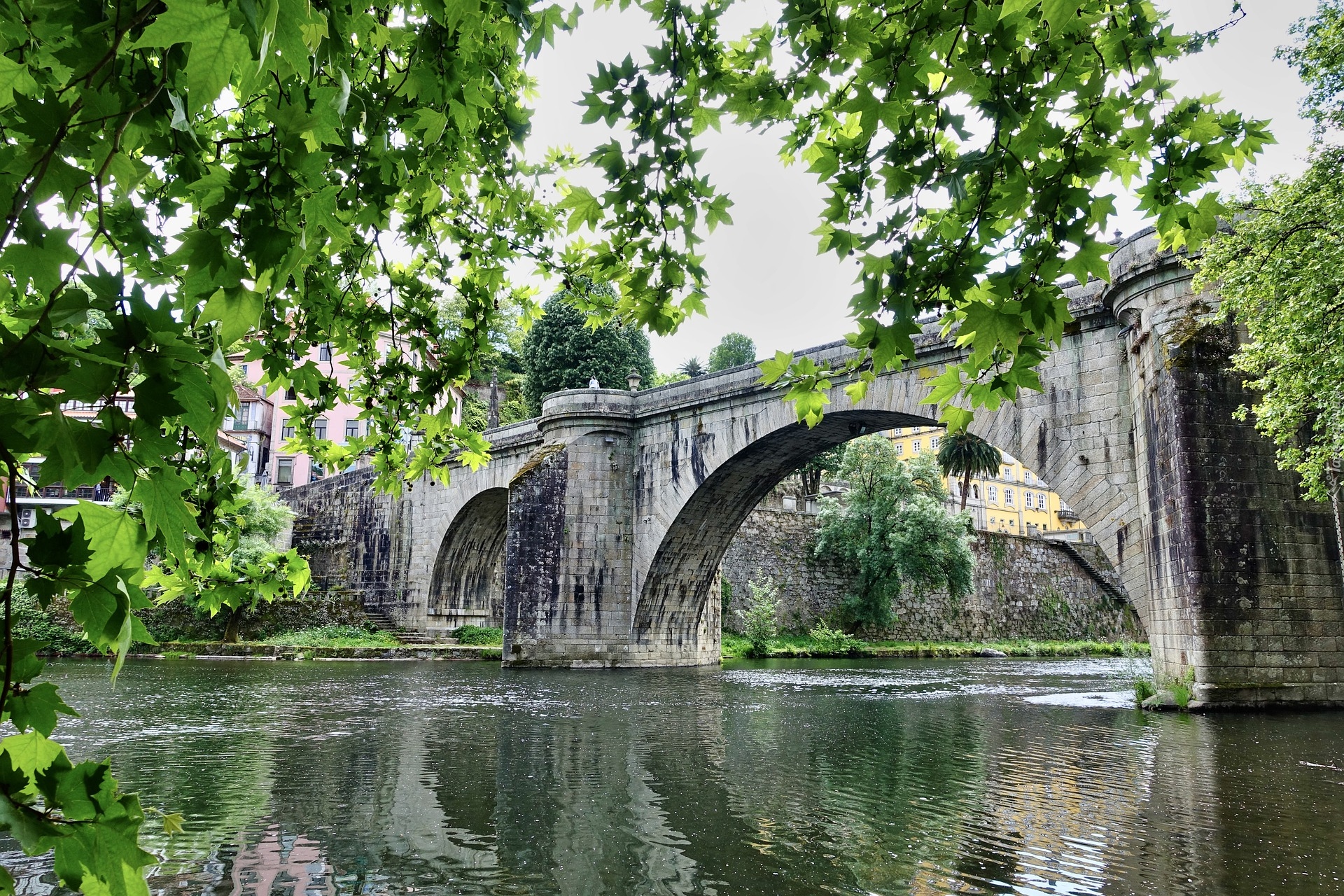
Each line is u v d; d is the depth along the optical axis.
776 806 9.23
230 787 10.02
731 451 27.70
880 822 8.52
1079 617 58.88
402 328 6.65
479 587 43.06
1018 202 3.14
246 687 22.48
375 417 6.87
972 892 6.56
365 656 34.97
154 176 2.88
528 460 33.12
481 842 7.81
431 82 3.50
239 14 1.52
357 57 3.90
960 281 3.21
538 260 6.77
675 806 9.18
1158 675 17.88
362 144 3.50
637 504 30.94
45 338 1.57
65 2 1.72
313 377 6.13
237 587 4.44
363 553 46.03
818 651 43.09
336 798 9.47
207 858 7.30
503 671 28.55
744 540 45.81
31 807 1.67
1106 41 3.47
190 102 1.63
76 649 33.16
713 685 23.84
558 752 12.48
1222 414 16.52
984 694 21.92
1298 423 14.62
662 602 31.45
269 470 62.53
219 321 2.04
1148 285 17.56
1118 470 18.81
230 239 2.05
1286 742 12.84
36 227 1.69
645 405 30.95
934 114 3.41
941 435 85.75
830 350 24.80
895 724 15.69
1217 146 3.51
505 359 66.25
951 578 46.78
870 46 3.31
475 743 13.28
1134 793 9.67
